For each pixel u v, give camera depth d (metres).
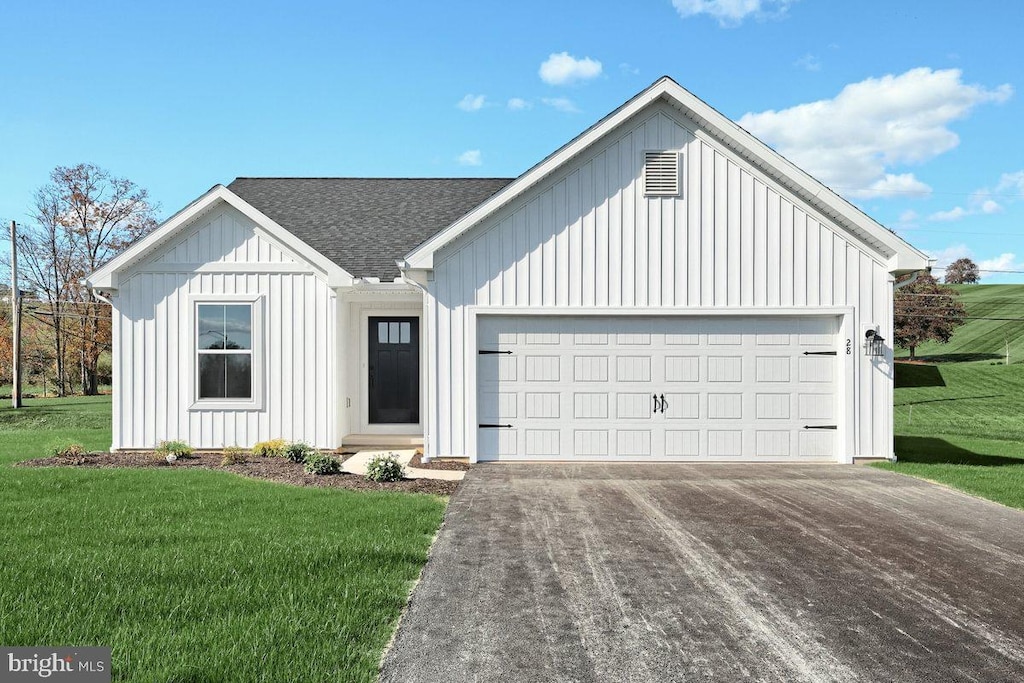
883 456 11.52
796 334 11.73
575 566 5.85
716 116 11.30
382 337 13.81
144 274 12.43
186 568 5.35
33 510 7.35
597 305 11.59
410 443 13.20
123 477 9.45
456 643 4.29
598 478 10.13
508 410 11.67
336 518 7.14
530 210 11.60
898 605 5.05
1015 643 4.41
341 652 4.02
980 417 23.55
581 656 4.14
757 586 5.41
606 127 11.37
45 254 36.50
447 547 6.38
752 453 11.70
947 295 49.19
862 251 11.61
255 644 4.04
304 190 17.20
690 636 4.46
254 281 12.49
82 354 38.25
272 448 11.87
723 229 11.62
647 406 11.71
